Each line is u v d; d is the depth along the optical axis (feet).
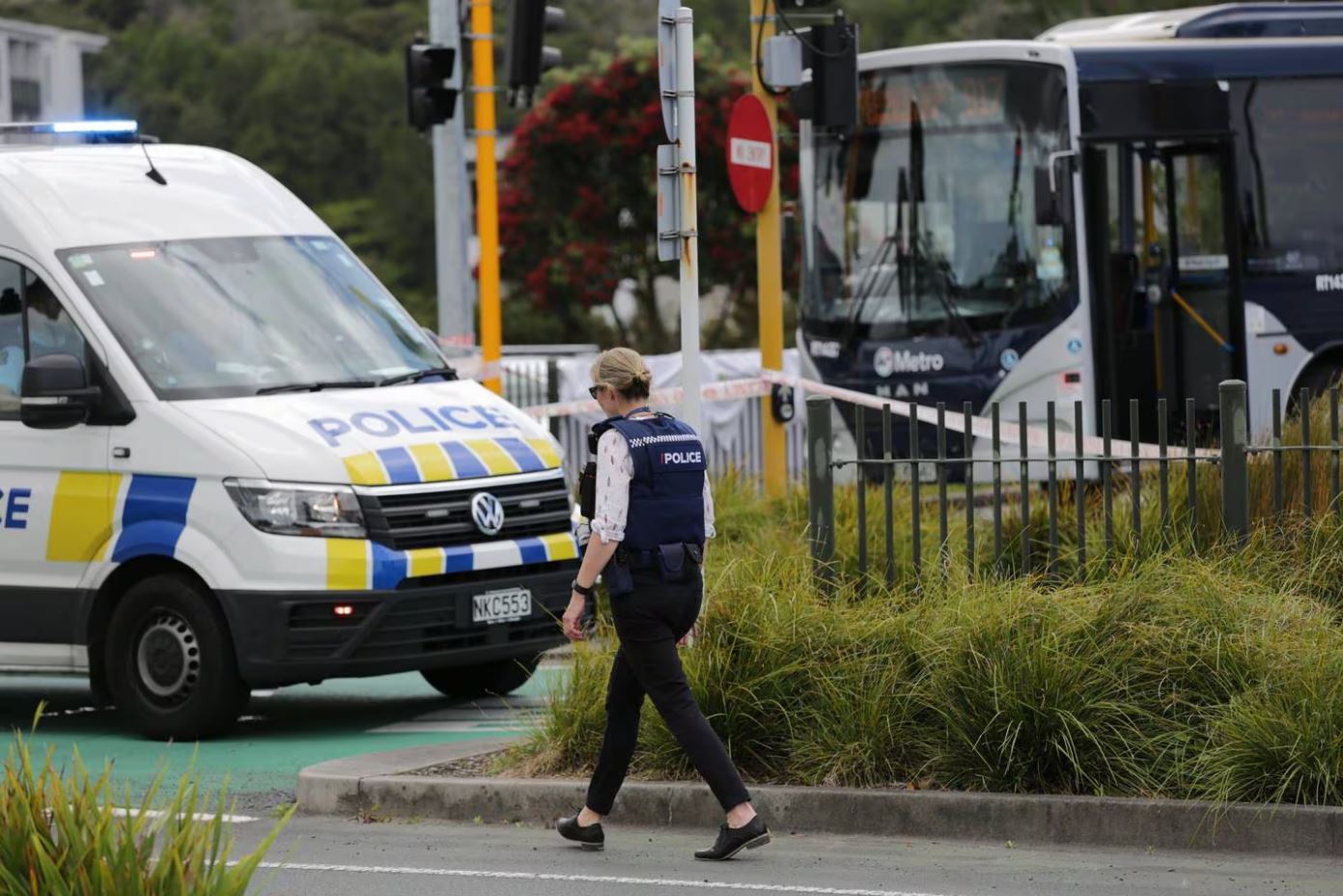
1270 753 96.32
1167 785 98.43
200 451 127.54
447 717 137.59
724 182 413.39
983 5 574.97
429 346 144.25
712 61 415.44
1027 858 95.09
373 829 104.68
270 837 68.13
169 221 139.23
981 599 107.04
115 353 130.82
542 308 419.95
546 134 410.11
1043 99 216.54
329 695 148.87
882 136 224.74
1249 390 221.66
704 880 92.22
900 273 223.30
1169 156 219.00
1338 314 225.76
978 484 166.71
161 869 65.46
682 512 95.91
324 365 136.15
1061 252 214.90
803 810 101.35
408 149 655.76
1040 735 100.37
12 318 134.31
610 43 622.95
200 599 127.24
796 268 405.80
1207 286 220.23
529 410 203.82
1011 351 216.95
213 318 134.82
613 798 98.53
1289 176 223.51
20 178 137.39
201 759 123.75
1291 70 223.71
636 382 96.68
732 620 108.27
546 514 135.13
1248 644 102.68
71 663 131.95
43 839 66.90
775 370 194.80
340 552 125.29
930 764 102.22
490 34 210.79
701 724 96.07
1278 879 90.43
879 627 107.76
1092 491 141.79
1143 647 103.40
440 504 129.39
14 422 133.39
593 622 116.16
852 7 582.35
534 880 92.84
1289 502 124.26
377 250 643.04
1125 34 226.79
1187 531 118.83
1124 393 216.33
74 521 130.52
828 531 120.78
